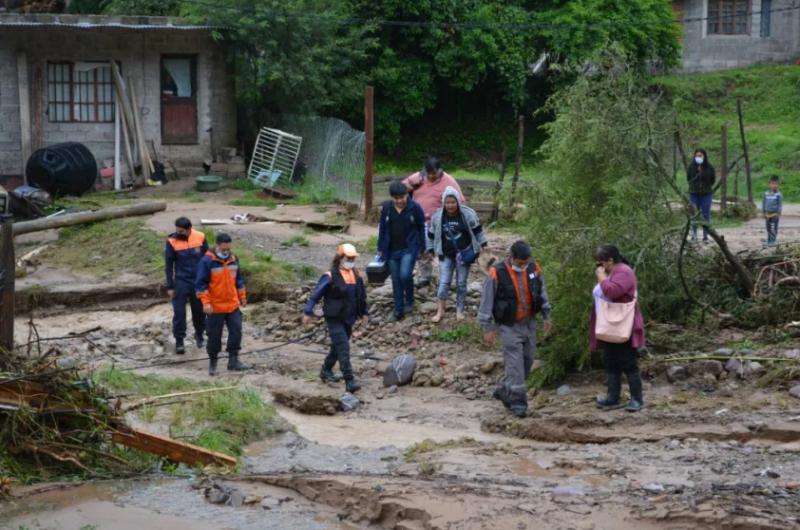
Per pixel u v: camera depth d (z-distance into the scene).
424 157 36.94
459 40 35.31
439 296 14.94
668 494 7.99
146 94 28.58
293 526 7.93
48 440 9.06
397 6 34.28
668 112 13.38
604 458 9.39
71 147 26.58
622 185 12.63
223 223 21.86
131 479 9.06
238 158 29.09
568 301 12.48
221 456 9.47
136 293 18.03
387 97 35.34
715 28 41.53
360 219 22.84
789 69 40.50
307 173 28.47
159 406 10.91
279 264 17.97
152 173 28.56
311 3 29.59
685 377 11.78
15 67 27.59
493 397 12.66
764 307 13.09
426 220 15.73
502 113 38.59
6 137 27.75
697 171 19.77
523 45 35.88
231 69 29.28
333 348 13.09
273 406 11.99
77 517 8.09
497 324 11.59
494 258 17.11
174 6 32.78
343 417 12.02
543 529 7.30
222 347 15.27
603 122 12.76
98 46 28.06
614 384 11.09
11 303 9.78
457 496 8.05
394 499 8.01
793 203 30.20
